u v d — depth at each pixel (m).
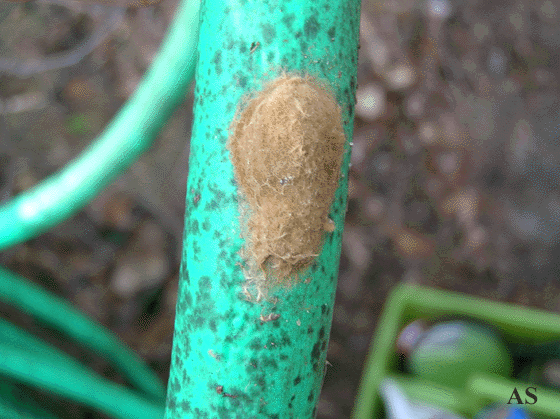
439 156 0.36
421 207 0.35
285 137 0.08
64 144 0.32
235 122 0.08
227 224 0.08
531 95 0.39
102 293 0.31
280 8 0.08
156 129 0.14
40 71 0.32
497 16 0.40
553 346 0.22
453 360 0.20
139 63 0.34
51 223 0.14
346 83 0.09
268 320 0.08
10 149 0.31
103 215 0.32
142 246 0.32
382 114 0.37
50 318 0.21
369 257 0.34
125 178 0.32
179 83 0.13
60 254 0.31
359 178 0.36
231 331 0.08
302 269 0.08
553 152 0.37
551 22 0.41
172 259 0.32
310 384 0.09
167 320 0.31
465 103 0.38
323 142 0.08
